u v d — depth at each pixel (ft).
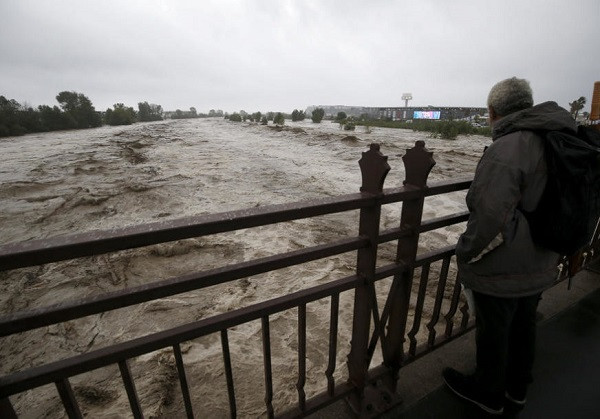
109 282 18.74
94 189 37.09
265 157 58.59
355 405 5.64
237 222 3.30
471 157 53.98
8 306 16.93
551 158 4.13
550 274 4.88
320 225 25.77
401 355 5.67
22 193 36.96
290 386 10.83
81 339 13.99
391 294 5.39
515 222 4.36
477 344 5.37
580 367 6.63
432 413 5.68
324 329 13.73
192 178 41.98
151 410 10.00
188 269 19.86
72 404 3.22
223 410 10.00
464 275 4.99
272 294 16.51
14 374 2.90
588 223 4.15
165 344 3.46
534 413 5.72
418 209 4.83
